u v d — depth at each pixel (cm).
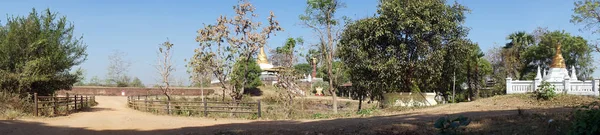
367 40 2341
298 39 2841
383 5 2323
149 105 2627
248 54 2811
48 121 1730
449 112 1625
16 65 2209
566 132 879
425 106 2227
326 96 5138
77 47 2525
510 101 2059
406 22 2230
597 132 740
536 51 5222
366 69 2397
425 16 2286
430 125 1127
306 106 2903
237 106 2120
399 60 2325
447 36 2362
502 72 5116
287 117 2017
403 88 2473
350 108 3212
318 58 2898
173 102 2427
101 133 1296
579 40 5144
